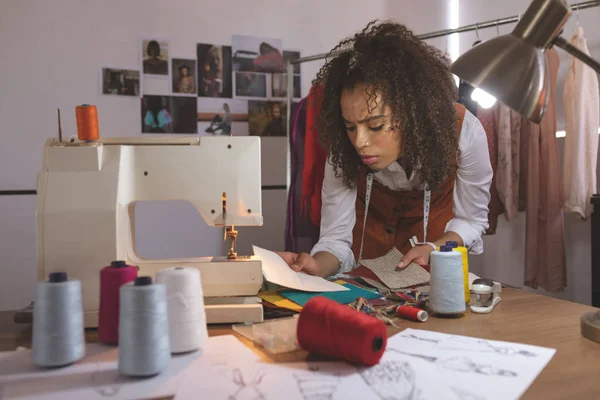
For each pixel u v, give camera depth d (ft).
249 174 4.14
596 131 8.61
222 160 4.11
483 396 2.45
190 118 11.02
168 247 10.85
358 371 2.77
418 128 4.95
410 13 12.83
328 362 2.91
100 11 10.28
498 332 3.44
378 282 4.66
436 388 2.54
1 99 9.69
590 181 8.65
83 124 3.88
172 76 10.84
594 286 8.31
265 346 3.19
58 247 3.76
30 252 9.91
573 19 10.00
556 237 9.30
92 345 3.33
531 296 4.47
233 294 4.00
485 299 4.20
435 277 3.79
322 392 2.51
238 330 3.54
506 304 4.19
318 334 2.89
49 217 3.76
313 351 3.00
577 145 8.62
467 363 2.85
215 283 3.98
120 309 2.73
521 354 2.98
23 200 9.85
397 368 2.79
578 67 8.63
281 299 4.22
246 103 11.44
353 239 6.39
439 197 6.04
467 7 12.69
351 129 5.02
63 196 3.80
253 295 4.01
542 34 3.38
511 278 11.39
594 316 3.45
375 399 2.43
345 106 4.89
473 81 3.38
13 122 9.77
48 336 2.85
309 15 11.91
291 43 11.80
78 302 2.96
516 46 3.41
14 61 9.75
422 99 4.91
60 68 10.04
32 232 9.91
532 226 9.47
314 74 12.02
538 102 3.34
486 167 5.90
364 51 4.92
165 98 10.82
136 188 4.03
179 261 3.99
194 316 3.06
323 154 9.33
